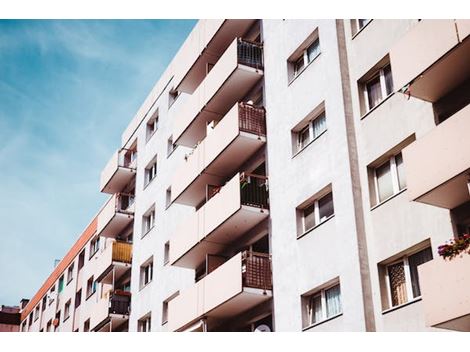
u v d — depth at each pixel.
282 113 23.02
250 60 25.30
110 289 37.75
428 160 14.45
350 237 17.55
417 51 15.48
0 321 61.31
